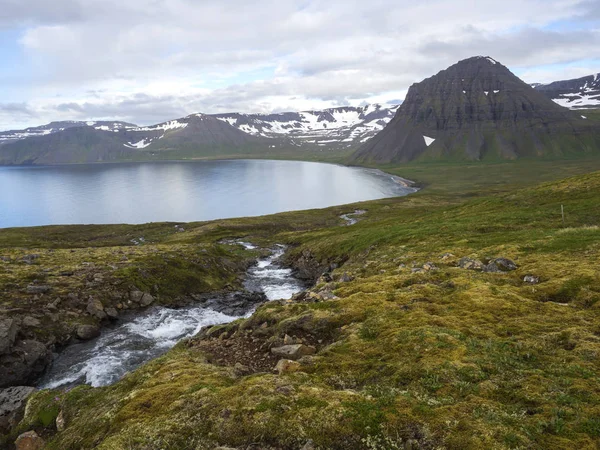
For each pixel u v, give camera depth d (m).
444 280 29.88
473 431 10.55
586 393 12.14
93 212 187.38
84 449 13.23
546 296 23.67
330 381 15.30
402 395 12.91
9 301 37.88
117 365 32.25
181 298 50.56
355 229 94.50
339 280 41.78
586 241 34.44
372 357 17.11
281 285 60.62
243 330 25.48
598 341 16.12
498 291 24.64
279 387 14.01
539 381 13.22
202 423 12.58
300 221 138.88
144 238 115.62
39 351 32.03
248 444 11.48
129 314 43.75
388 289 29.11
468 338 17.50
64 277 47.09
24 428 17.58
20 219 172.88
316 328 22.94
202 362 19.92
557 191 74.75
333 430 11.48
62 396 18.80
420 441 10.66
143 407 14.41
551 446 9.75
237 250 88.75
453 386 13.45
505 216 60.84
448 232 56.47
